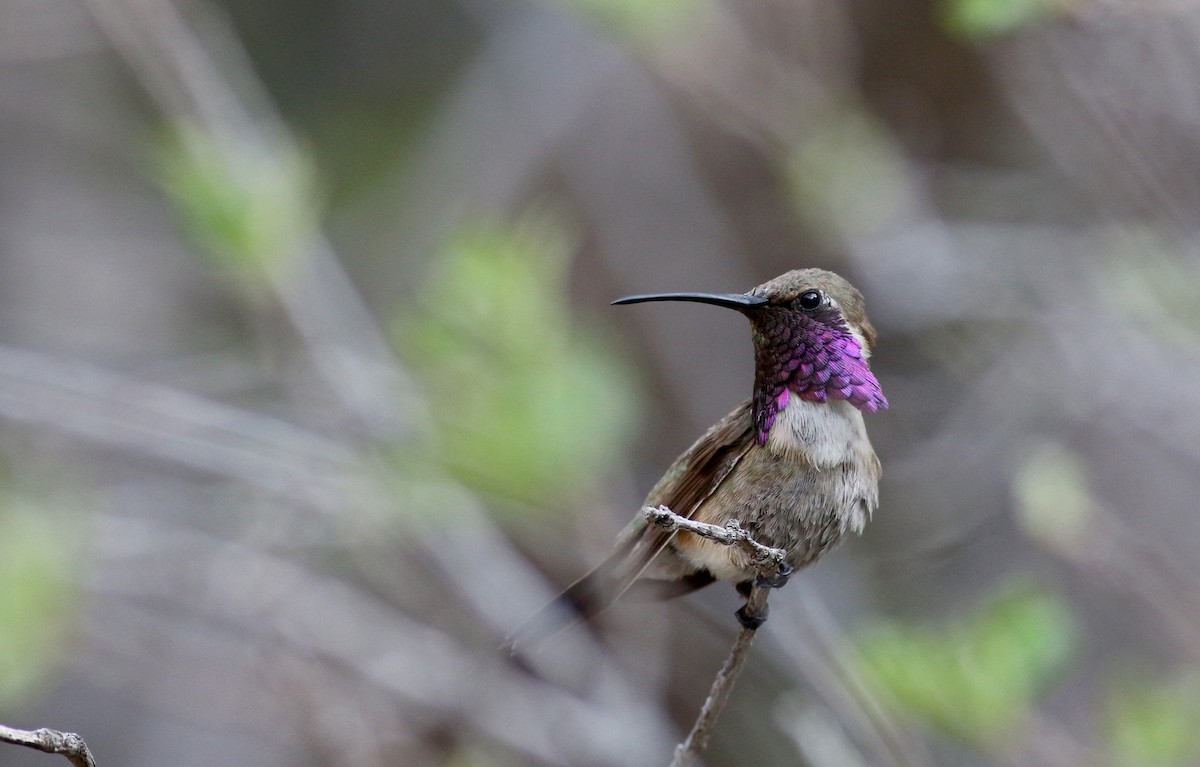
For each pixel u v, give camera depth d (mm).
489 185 15234
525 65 15586
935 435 13703
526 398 8859
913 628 9359
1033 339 12391
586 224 15586
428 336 9023
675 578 7293
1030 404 12492
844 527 6848
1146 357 11516
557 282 10062
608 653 11414
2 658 9836
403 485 9781
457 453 9016
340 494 10742
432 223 15070
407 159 16609
